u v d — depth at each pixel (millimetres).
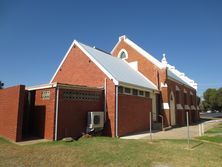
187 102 34125
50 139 13297
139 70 26094
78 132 14734
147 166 8203
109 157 9305
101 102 16906
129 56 27406
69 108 14312
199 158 9531
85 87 15500
